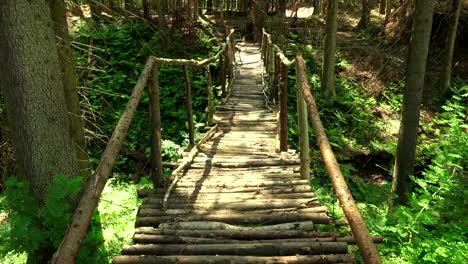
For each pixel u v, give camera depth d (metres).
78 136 5.02
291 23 19.47
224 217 3.86
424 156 10.45
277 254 3.23
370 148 11.34
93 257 2.87
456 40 16.02
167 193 4.36
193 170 5.45
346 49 16.41
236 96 11.00
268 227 3.68
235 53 17.56
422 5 7.34
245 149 6.56
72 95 4.95
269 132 7.75
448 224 4.94
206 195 4.47
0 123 5.29
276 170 5.46
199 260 3.08
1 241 2.87
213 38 16.70
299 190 4.57
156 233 3.57
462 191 5.46
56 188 2.78
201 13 20.83
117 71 12.79
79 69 7.16
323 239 3.39
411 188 7.85
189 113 6.28
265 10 19.44
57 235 2.76
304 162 5.08
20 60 3.30
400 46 16.28
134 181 8.86
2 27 3.28
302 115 4.97
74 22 14.25
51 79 3.50
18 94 3.36
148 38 14.58
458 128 10.02
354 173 10.82
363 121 12.39
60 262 1.83
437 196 5.61
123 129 2.96
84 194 2.25
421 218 5.00
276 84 9.80
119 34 13.98
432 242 4.35
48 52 3.48
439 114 12.99
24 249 2.75
